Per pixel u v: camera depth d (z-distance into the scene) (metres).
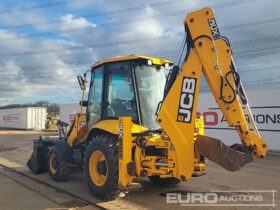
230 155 6.92
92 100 9.29
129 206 7.55
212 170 11.88
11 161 14.59
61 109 36.59
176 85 7.16
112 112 8.46
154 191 8.80
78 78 9.64
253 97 18.77
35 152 11.28
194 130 7.24
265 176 10.82
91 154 8.21
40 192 8.90
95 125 8.65
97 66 9.07
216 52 7.05
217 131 20.23
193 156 7.15
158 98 8.23
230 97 6.98
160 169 7.38
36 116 50.38
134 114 7.95
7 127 54.34
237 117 6.98
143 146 7.54
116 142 8.02
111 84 8.57
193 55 7.15
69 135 10.44
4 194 8.71
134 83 7.99
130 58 8.12
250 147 7.00
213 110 20.39
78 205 7.71
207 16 7.12
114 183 7.72
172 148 7.21
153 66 8.31
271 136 18.17
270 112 18.22
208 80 7.11
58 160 10.02
